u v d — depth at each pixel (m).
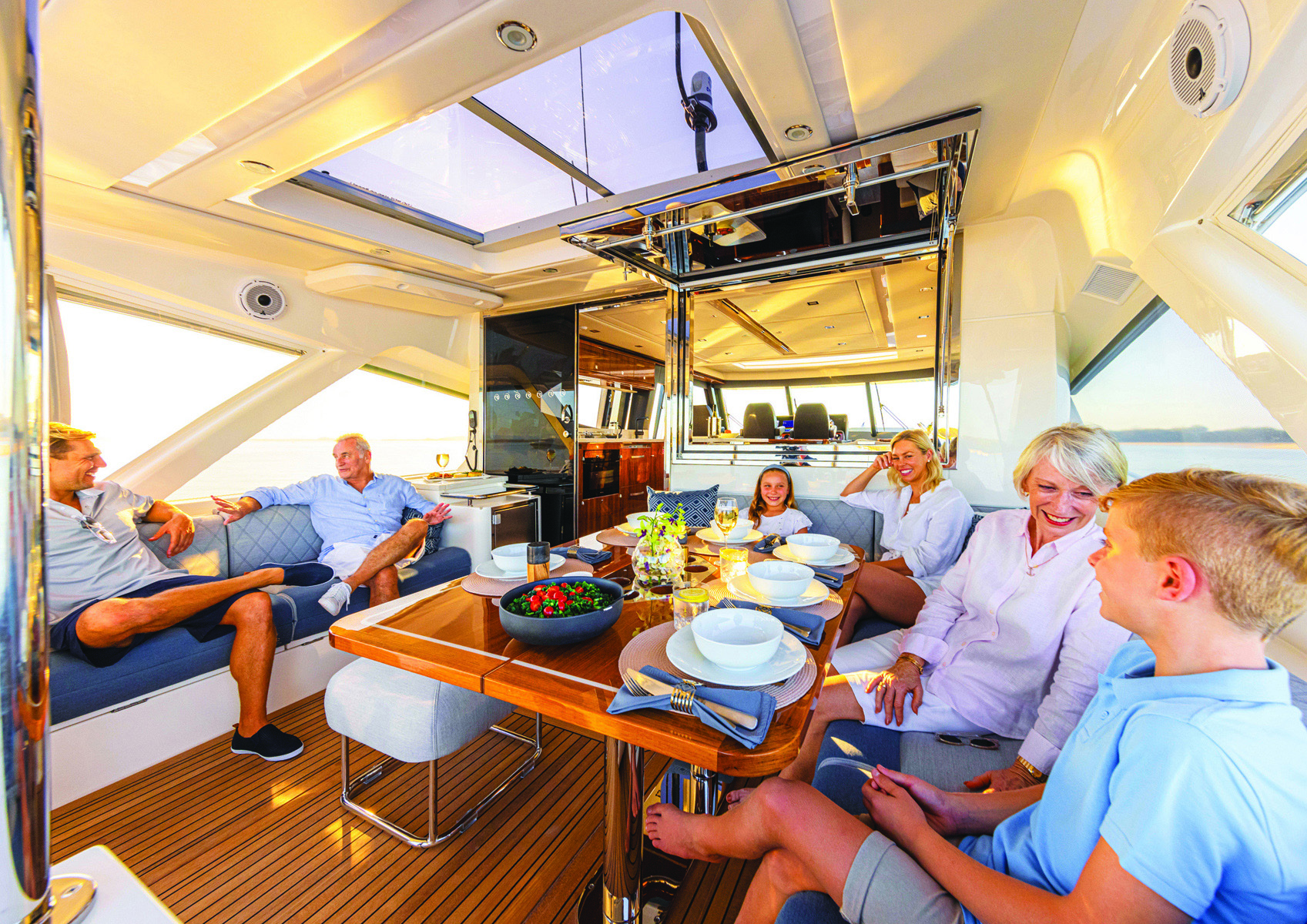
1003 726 1.39
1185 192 1.36
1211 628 0.63
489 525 3.75
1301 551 0.57
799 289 3.42
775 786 0.92
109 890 0.45
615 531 2.45
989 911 0.70
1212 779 0.56
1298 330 1.12
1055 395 2.75
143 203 2.59
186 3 1.38
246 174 2.30
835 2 1.37
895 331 3.60
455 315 5.01
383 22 1.46
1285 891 0.55
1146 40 1.32
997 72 1.61
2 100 0.33
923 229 2.75
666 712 0.95
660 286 3.96
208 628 2.11
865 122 1.87
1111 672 0.81
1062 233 2.44
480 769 1.97
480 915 1.38
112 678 1.88
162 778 1.92
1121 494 0.74
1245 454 1.67
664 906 1.40
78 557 2.07
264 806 1.78
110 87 1.71
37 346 0.36
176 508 2.61
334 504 3.12
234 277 3.47
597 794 1.84
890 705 1.46
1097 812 0.68
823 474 3.39
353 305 4.18
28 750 0.36
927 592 2.25
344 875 1.50
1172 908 0.58
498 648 1.21
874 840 0.82
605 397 5.11
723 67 1.62
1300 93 1.00
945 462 2.97
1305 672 1.03
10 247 0.33
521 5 1.39
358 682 1.69
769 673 1.03
